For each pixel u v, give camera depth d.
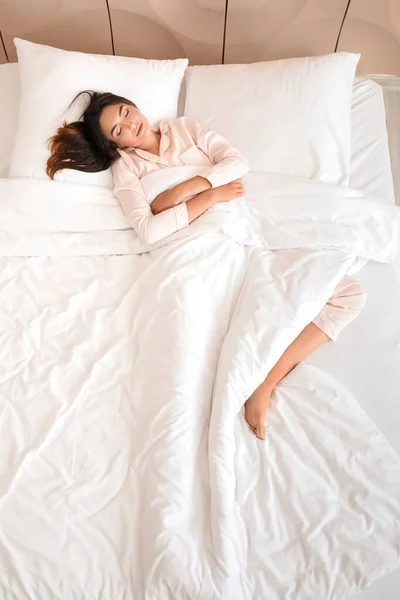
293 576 1.00
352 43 1.86
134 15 1.79
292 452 1.12
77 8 1.77
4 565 1.02
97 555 1.02
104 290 1.40
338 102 1.61
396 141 2.03
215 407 1.16
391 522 1.04
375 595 0.99
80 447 1.15
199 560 0.99
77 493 1.09
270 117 1.60
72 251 1.48
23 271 1.45
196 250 1.38
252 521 1.05
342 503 1.06
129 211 1.46
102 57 1.63
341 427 1.14
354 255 1.42
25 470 1.12
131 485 1.09
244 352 1.21
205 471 1.10
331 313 1.32
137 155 1.57
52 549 1.03
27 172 1.55
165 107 1.65
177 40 1.87
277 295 1.30
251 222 1.48
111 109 1.50
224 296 1.35
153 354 1.24
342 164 1.59
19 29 1.85
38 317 1.35
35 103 1.58
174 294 1.29
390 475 1.08
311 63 1.62
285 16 1.76
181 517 1.03
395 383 1.23
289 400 1.20
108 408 1.20
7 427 1.18
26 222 1.50
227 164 1.49
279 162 1.58
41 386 1.23
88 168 1.54
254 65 1.67
